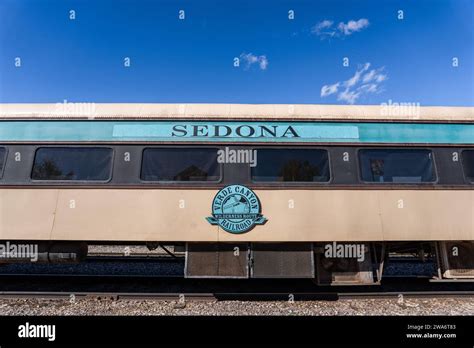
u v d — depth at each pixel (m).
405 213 5.29
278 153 5.49
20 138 5.52
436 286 6.33
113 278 6.44
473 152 5.60
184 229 5.20
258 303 5.39
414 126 5.64
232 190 5.30
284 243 5.35
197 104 5.73
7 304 5.25
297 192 5.32
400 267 7.75
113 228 5.20
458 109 5.80
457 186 5.41
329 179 5.40
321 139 5.54
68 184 5.33
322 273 5.54
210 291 5.96
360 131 5.59
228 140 5.50
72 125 5.57
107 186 5.31
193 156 5.46
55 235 5.18
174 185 5.31
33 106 5.66
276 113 5.64
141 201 5.27
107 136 5.52
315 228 5.22
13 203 5.29
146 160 5.45
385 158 5.53
